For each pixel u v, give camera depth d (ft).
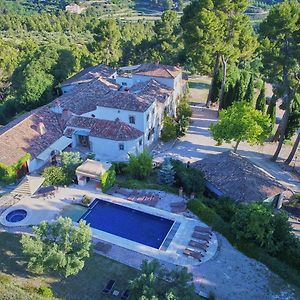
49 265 118.62
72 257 119.75
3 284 119.44
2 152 194.49
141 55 425.28
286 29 192.54
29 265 118.52
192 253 138.82
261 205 147.84
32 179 173.47
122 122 221.25
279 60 202.28
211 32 257.55
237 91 273.54
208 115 288.10
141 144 223.30
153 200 170.09
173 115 280.31
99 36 393.91
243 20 268.21
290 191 194.59
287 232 142.20
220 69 295.07
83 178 180.86
